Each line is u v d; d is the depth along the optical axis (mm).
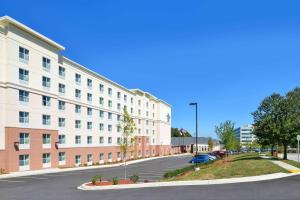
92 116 62719
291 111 39750
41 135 45938
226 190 17078
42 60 46469
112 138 70562
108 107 69312
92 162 62031
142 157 85500
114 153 71188
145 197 15836
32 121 44156
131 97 83125
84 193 18797
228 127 53750
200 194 16031
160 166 49938
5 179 31969
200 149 133625
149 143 96000
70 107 55188
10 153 39750
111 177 31766
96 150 63781
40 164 45562
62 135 52844
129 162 66750
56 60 50000
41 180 30266
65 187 23078
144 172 38062
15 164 40562
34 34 44125
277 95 40969
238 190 16969
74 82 56562
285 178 21766
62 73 52875
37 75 45281
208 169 30359
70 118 55156
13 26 40750
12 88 40406
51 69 48594
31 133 43844
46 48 47438
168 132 114062
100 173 37906
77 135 57406
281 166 29250
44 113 46750
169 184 20203
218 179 20938
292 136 38812
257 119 41594
